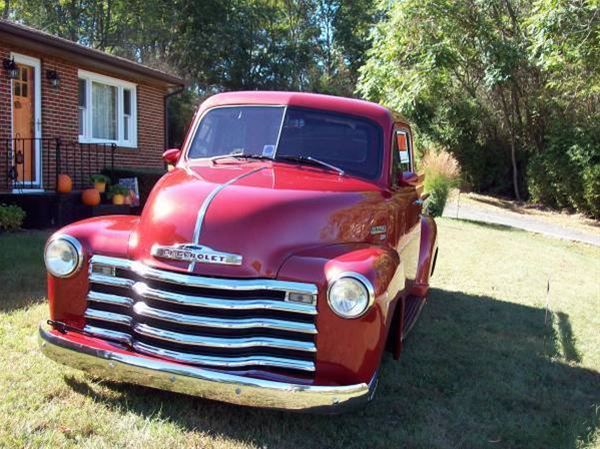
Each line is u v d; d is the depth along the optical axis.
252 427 3.47
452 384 4.37
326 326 3.22
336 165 4.28
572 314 6.77
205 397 3.21
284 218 3.46
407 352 5.02
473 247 11.27
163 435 3.30
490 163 23.92
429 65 19.00
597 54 15.90
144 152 15.42
